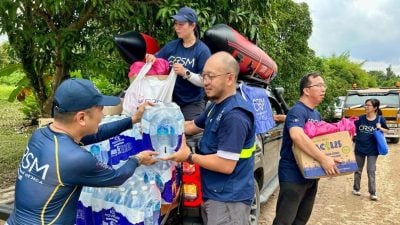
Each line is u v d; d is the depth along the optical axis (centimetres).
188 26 356
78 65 534
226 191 250
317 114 336
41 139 192
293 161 326
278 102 520
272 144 493
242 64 400
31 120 1248
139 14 496
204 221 269
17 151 821
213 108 262
